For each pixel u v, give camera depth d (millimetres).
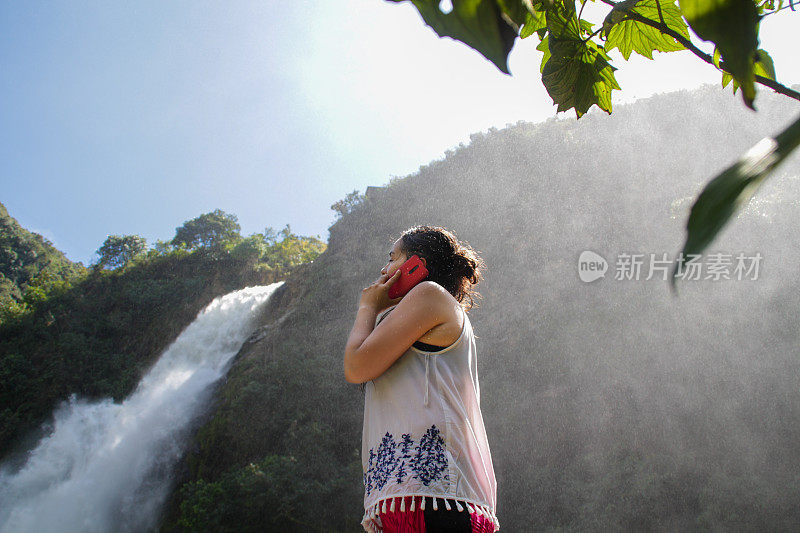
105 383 58594
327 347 44344
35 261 98562
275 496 27328
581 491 25266
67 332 65688
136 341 66438
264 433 36188
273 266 74062
